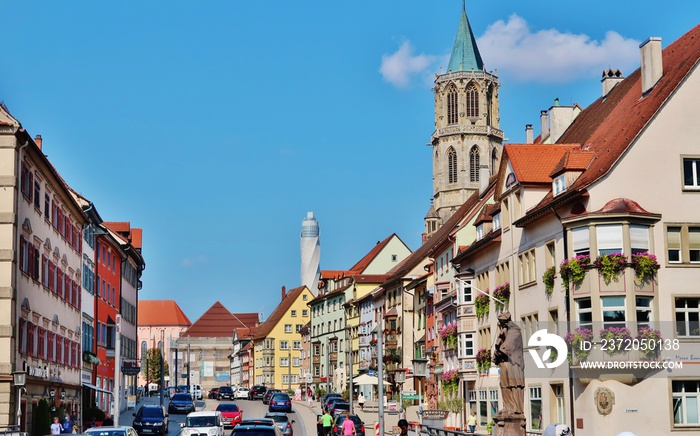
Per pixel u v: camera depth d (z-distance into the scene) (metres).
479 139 179.12
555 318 52.84
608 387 47.91
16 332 50.12
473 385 69.56
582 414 48.94
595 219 48.69
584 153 52.97
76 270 71.56
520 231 58.62
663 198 49.59
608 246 48.59
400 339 107.25
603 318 48.12
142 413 63.69
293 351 192.75
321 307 159.75
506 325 33.12
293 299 195.25
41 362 57.47
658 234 49.12
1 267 49.50
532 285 56.31
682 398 48.16
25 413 52.78
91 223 77.00
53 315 61.88
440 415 62.84
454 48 182.75
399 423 32.25
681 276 48.78
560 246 51.91
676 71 51.91
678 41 56.81
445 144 179.88
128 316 102.06
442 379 76.62
